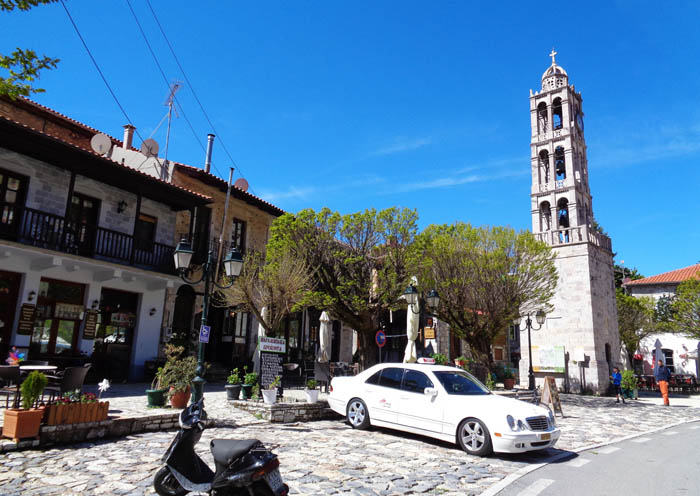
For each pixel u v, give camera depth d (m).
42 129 17.94
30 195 15.17
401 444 9.23
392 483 6.43
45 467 6.39
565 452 9.16
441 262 19.59
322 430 10.35
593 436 11.39
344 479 6.50
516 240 19.41
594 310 27.20
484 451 8.35
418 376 10.08
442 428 9.07
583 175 33.00
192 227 19.12
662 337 37.59
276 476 4.65
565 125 31.59
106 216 17.30
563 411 16.77
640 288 40.12
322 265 16.05
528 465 7.88
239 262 10.48
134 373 17.28
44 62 6.38
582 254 27.86
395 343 29.62
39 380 7.50
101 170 15.92
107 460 6.87
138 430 8.86
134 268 16.50
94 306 16.41
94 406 8.18
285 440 8.98
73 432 7.80
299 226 16.09
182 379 10.81
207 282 10.42
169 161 20.00
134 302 17.98
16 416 7.22
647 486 6.68
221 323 21.42
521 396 17.92
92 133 19.62
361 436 9.85
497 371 20.58
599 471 7.61
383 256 15.95
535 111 33.38
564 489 6.45
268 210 23.97
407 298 14.72
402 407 9.88
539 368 27.98
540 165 32.44
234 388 12.70
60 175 16.09
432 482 6.59
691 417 16.38
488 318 19.73
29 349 14.54
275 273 14.71
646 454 9.18
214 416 10.79
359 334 16.92
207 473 5.39
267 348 12.44
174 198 18.53
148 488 5.69
